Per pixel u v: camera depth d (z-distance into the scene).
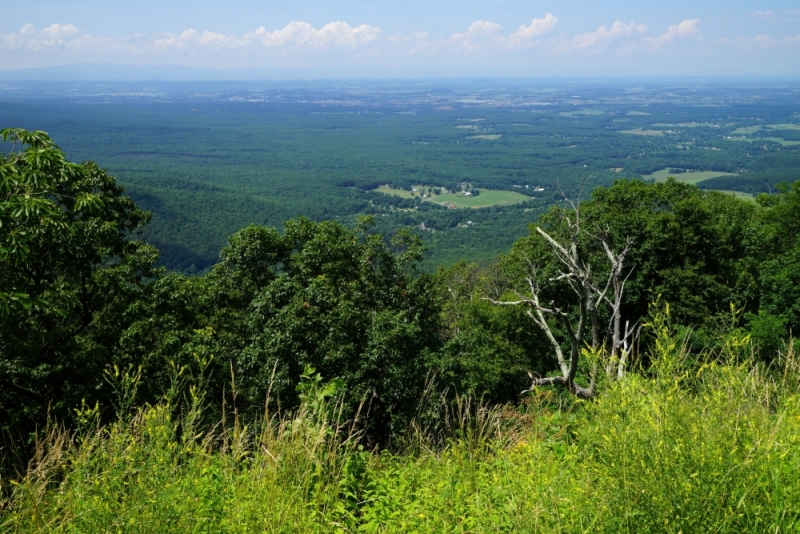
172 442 3.47
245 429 4.15
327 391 4.64
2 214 6.94
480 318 19.94
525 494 3.06
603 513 2.67
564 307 19.55
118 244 13.75
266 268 16.05
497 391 16.86
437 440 5.56
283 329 11.72
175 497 3.04
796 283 18.05
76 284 11.96
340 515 3.63
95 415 3.46
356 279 15.41
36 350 9.68
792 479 2.77
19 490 3.36
